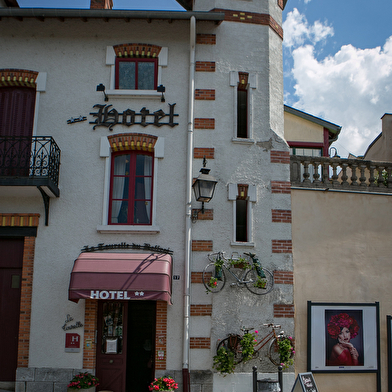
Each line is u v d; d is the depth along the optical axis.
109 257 8.80
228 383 8.72
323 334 9.39
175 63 10.15
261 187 9.77
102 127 9.79
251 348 8.61
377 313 9.68
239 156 9.84
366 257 9.97
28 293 9.01
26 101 10.13
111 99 9.94
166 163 9.66
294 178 10.13
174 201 9.48
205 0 10.66
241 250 9.40
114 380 8.87
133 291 8.23
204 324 8.95
